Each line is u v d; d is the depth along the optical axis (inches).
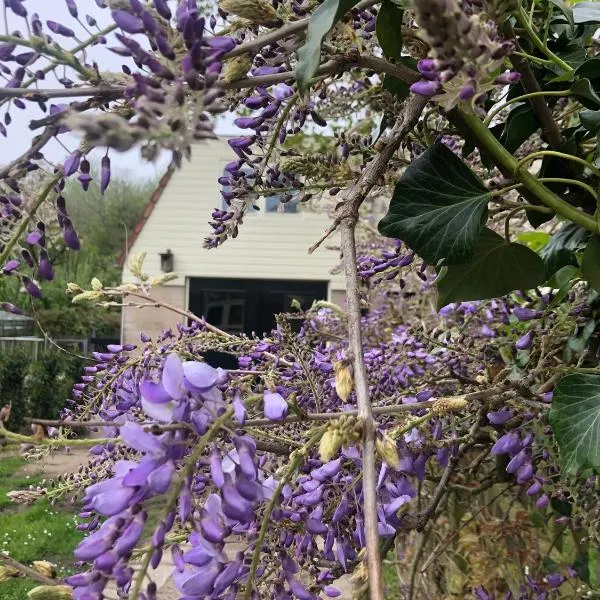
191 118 20.0
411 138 42.8
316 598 32.8
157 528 23.6
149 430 24.7
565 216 38.4
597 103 39.2
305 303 350.6
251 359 45.4
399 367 52.6
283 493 32.0
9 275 28.6
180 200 322.7
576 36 46.9
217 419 25.7
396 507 31.3
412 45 34.4
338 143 42.9
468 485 90.0
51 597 26.5
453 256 37.0
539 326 52.9
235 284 344.8
